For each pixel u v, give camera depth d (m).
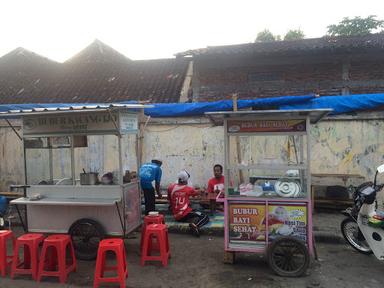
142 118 8.96
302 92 10.68
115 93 12.69
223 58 10.89
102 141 9.32
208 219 7.31
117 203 5.80
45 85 14.31
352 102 8.00
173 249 6.32
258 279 5.00
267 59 10.83
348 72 10.45
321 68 10.59
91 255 5.82
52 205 6.12
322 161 8.36
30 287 4.90
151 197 7.66
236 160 8.65
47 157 9.57
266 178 5.79
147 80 13.44
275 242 5.06
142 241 5.93
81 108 5.59
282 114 5.12
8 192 9.57
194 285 4.87
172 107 8.91
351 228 6.18
